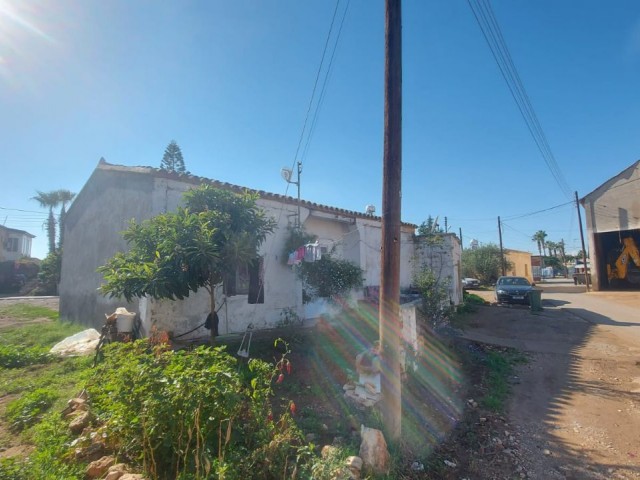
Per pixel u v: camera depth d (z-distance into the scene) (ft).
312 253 31.86
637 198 74.59
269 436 11.35
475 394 21.08
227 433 9.92
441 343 29.78
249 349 24.11
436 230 60.90
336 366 21.95
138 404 10.51
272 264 33.96
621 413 18.38
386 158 15.28
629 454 14.52
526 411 18.88
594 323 42.11
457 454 14.58
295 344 25.95
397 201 15.11
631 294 70.79
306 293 36.11
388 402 14.44
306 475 10.18
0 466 10.83
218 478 9.17
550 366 26.58
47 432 13.01
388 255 14.92
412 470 13.10
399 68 15.46
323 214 40.98
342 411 16.48
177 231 20.70
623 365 26.18
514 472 13.33
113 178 33.17
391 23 15.47
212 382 10.48
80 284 38.58
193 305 27.86
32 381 19.72
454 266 55.57
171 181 28.07
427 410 18.30
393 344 14.64
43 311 54.49
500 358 27.73
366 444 12.53
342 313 33.45
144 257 21.26
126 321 24.30
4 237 127.44
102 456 11.27
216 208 23.20
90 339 28.84
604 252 84.07
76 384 18.45
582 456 14.40
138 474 9.61
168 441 10.15
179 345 24.88
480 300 67.41
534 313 50.88
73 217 42.63
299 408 16.56
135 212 29.17
